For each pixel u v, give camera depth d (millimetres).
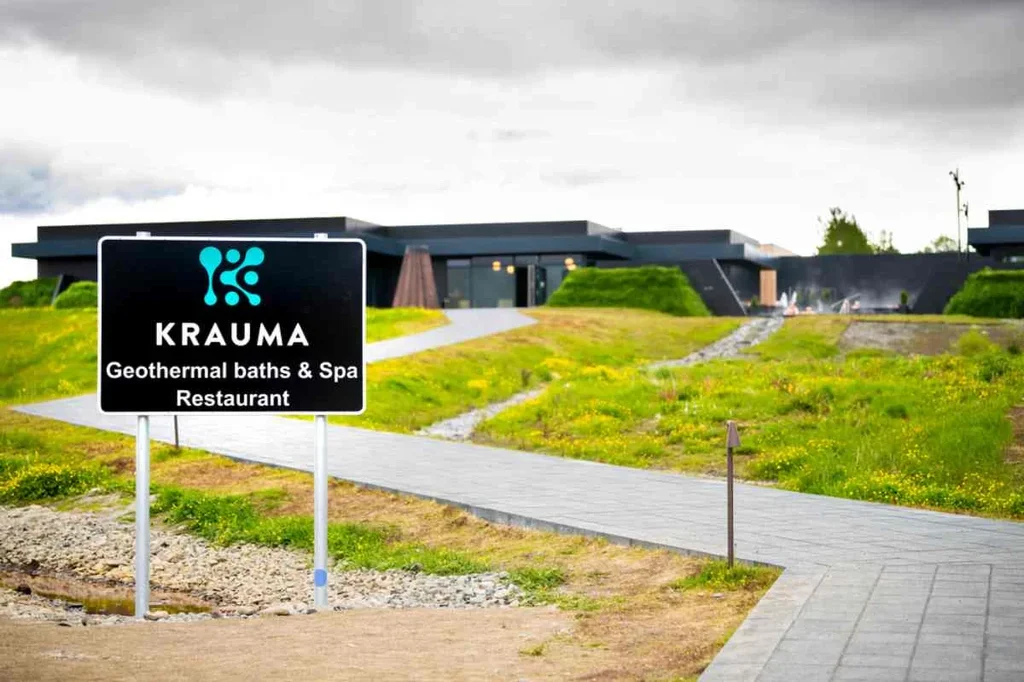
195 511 15211
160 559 13570
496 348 38375
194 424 22875
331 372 11141
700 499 13688
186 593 12102
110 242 10945
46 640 8164
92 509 16516
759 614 8031
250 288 11078
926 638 7258
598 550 11273
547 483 15195
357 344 11172
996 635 7305
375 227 68250
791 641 7270
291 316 11102
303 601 11133
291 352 11102
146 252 10984
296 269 11133
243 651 7789
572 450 19344
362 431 21703
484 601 10156
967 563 9680
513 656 7570
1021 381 25156
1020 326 44375
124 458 19328
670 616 8688
